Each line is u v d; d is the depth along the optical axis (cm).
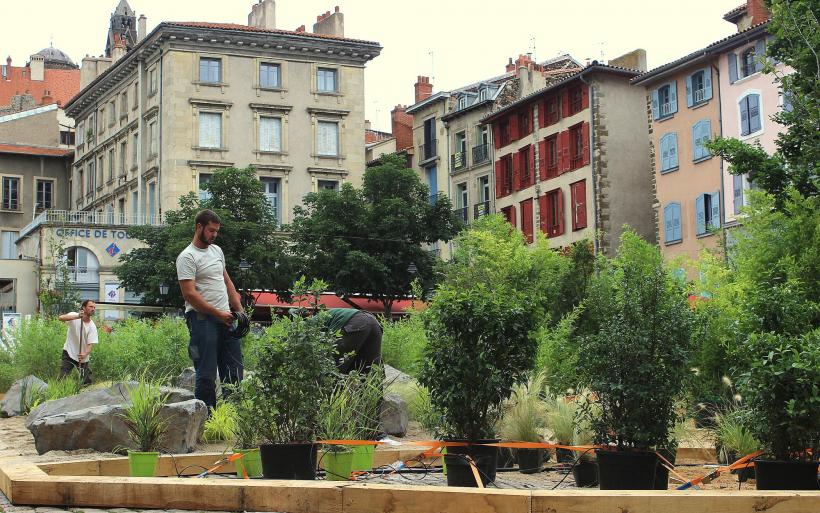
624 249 2000
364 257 4894
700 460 981
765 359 659
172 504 614
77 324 1683
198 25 6125
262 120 6341
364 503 587
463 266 3212
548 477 881
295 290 789
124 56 6619
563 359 1474
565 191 5650
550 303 2186
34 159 8069
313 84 6444
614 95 5441
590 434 937
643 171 5469
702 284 1658
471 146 6588
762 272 1608
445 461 743
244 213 5022
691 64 4734
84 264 6038
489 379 737
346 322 1007
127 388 1012
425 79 7262
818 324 836
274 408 730
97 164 7369
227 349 1106
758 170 1953
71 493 628
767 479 654
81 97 7512
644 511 544
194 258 1077
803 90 2012
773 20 2028
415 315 2088
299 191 6384
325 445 760
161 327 1830
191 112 6144
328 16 6919
